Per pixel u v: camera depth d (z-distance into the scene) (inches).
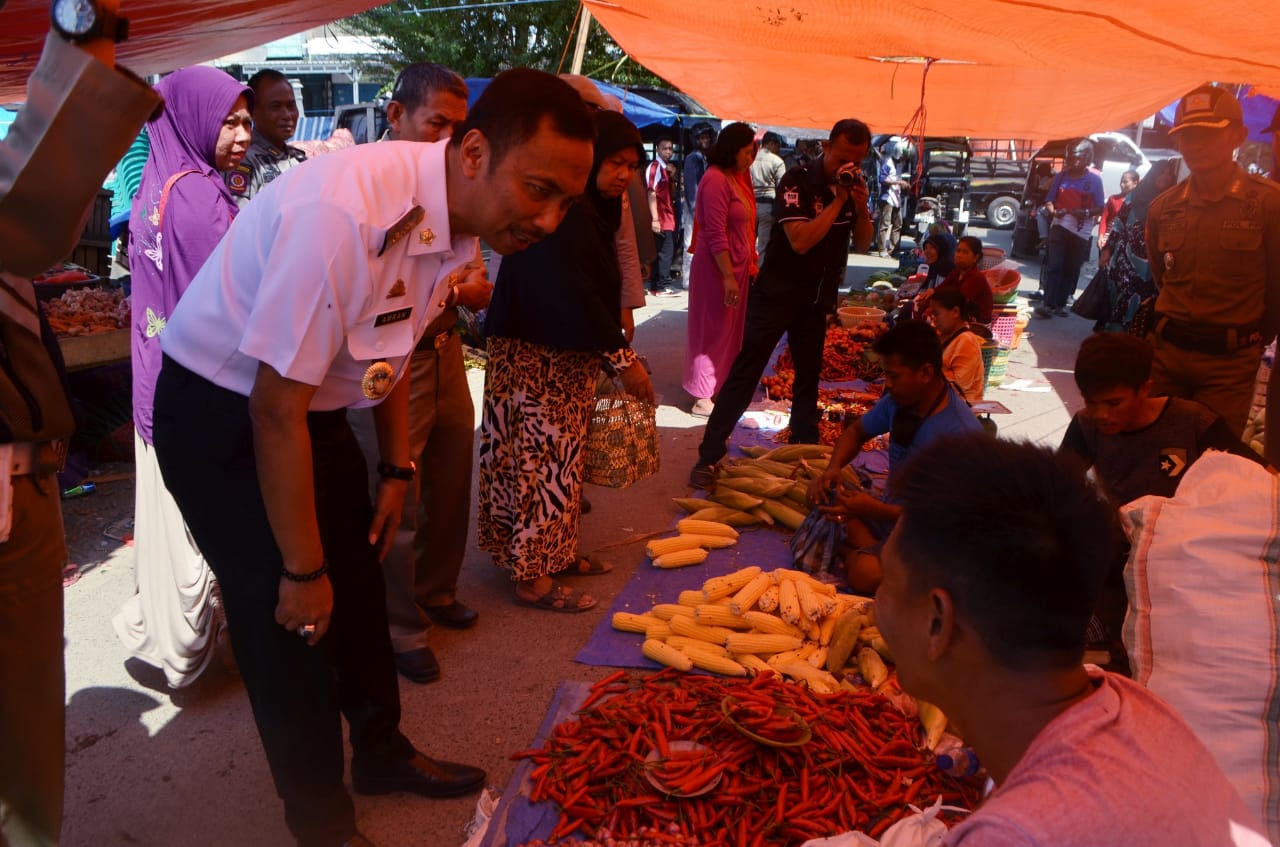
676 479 218.4
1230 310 164.9
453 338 132.1
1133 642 67.6
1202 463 72.8
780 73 230.2
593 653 138.6
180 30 100.2
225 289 76.3
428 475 137.2
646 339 376.5
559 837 97.3
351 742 106.8
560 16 685.3
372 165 73.1
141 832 102.0
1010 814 39.0
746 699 112.0
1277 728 61.1
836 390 291.9
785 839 97.1
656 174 485.1
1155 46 140.3
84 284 237.0
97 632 143.3
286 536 78.2
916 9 138.0
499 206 74.4
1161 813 38.7
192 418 79.3
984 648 42.2
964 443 44.8
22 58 90.3
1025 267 636.7
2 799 78.9
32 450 75.6
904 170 662.5
